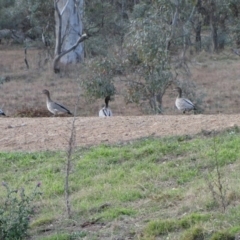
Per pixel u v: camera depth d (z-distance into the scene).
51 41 64.75
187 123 20.97
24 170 18.47
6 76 57.09
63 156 18.91
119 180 16.98
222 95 46.09
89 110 42.97
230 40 66.62
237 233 12.58
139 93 37.62
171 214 14.25
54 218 14.81
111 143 19.53
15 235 13.71
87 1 64.00
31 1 63.38
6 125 22.30
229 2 60.50
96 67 39.03
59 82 53.69
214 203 14.22
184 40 44.44
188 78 43.84
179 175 16.77
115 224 14.04
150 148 18.48
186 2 44.75
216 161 15.07
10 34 79.00
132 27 37.84
